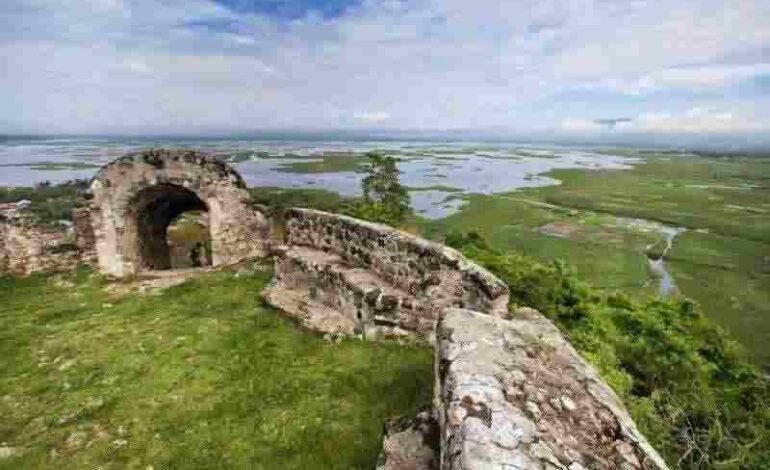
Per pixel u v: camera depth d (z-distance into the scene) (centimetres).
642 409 668
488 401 281
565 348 398
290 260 791
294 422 473
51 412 511
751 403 915
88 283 935
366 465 409
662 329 1009
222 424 477
